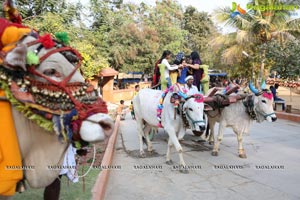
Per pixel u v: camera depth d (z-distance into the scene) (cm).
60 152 237
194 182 544
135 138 916
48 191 316
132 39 2503
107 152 662
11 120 213
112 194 491
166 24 2888
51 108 214
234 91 684
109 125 215
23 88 210
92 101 226
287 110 1441
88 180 493
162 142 849
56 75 223
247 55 1798
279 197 479
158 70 820
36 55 216
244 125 682
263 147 796
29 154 229
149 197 479
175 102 564
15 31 220
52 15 1008
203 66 773
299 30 1730
